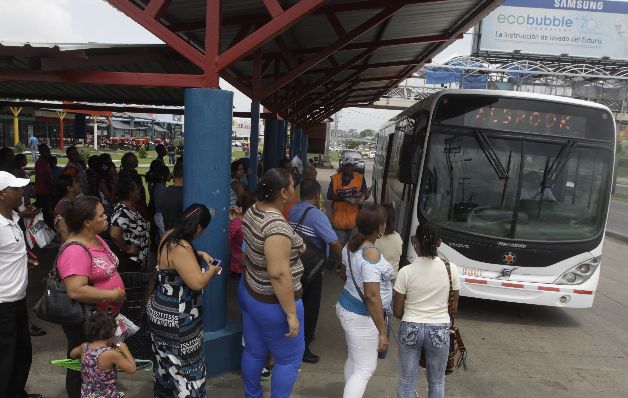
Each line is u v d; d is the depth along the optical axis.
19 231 3.38
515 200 6.07
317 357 4.73
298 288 3.29
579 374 4.91
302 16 3.83
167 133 64.56
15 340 3.38
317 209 4.32
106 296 3.08
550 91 39.03
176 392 3.18
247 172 9.88
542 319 6.53
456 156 6.20
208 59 3.92
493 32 41.91
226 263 4.15
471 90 6.18
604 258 11.43
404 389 3.38
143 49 4.71
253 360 3.46
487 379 4.69
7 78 4.20
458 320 6.32
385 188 12.83
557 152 6.08
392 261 4.74
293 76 6.80
